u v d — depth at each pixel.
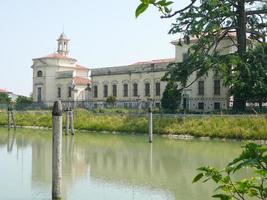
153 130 42.09
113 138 38.81
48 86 86.25
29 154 26.36
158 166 21.22
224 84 42.50
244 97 44.41
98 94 77.25
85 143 33.88
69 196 14.43
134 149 29.30
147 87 69.06
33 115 59.31
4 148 29.98
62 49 99.94
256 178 4.29
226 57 42.25
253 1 45.97
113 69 74.69
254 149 3.80
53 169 14.10
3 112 65.50
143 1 3.66
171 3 3.72
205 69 41.41
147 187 15.85
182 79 44.53
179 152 27.41
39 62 87.38
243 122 37.50
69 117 44.59
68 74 83.56
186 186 15.88
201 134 38.25
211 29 42.50
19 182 16.84
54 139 14.02
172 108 51.69
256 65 42.12
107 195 14.54
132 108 61.47
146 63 71.88
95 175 18.61
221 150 28.47
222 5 42.72
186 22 44.53
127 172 19.36
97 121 48.72
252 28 48.81
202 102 59.22
